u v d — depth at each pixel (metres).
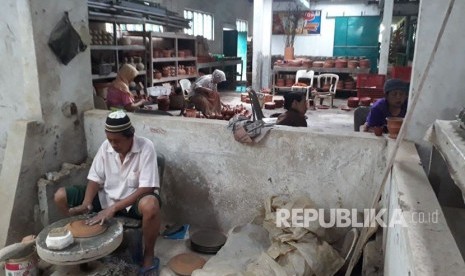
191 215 2.96
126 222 2.35
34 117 2.71
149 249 2.37
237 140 2.64
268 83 10.66
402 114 2.92
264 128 2.60
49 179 2.70
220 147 2.74
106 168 2.47
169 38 8.22
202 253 2.59
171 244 2.71
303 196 2.53
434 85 2.17
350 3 13.04
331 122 7.21
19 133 2.57
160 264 2.47
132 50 6.92
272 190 2.68
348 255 2.20
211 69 10.56
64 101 2.88
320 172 2.52
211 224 2.92
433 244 1.13
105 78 5.90
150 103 5.25
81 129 3.08
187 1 10.95
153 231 2.32
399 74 8.43
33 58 2.61
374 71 13.19
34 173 2.65
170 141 2.88
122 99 4.44
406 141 2.30
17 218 2.54
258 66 10.28
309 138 2.49
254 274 2.00
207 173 2.83
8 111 2.84
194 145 2.81
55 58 2.77
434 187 2.17
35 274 2.16
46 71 2.69
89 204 2.41
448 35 2.09
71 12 2.84
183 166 2.88
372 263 1.96
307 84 10.02
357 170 2.43
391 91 2.86
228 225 2.87
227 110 5.33
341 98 10.42
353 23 13.12
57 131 2.83
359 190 2.45
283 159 2.59
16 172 2.54
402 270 1.23
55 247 1.86
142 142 2.44
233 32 13.46
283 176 2.62
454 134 1.69
